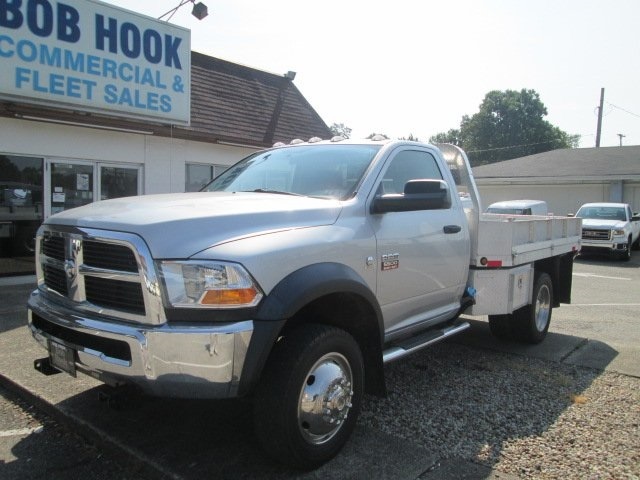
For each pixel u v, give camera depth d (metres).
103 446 3.52
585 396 4.56
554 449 3.57
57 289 3.43
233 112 13.44
